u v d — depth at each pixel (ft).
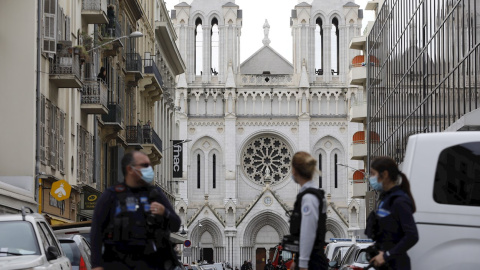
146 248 34.96
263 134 353.31
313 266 39.70
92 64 137.80
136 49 199.11
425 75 157.07
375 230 39.47
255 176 353.51
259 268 349.20
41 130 114.62
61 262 54.39
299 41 354.33
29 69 111.65
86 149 142.61
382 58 221.05
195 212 345.51
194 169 350.43
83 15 140.77
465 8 123.65
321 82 352.28
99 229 35.58
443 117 140.05
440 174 41.78
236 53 354.74
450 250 41.04
